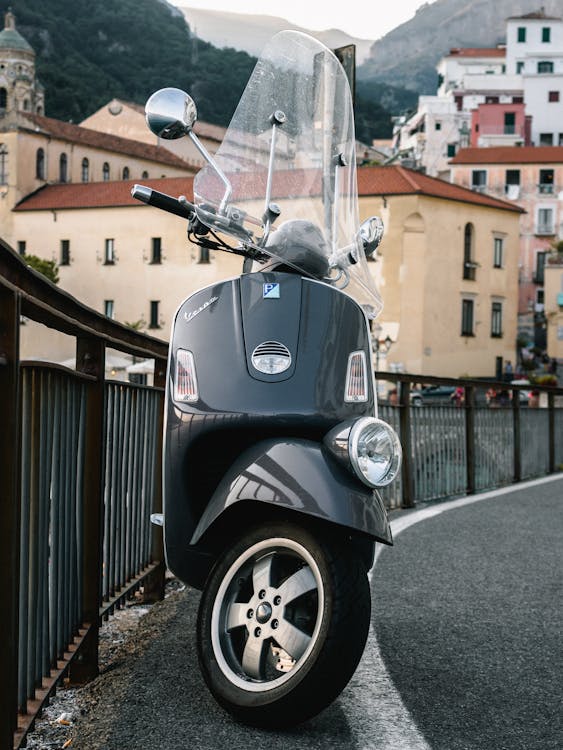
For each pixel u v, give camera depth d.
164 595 5.96
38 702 3.33
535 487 12.29
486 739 3.36
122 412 4.93
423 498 10.48
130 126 101.69
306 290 3.84
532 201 79.94
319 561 3.38
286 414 3.65
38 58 159.25
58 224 74.44
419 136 112.19
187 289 70.50
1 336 2.79
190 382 3.80
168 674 4.02
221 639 3.55
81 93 152.62
